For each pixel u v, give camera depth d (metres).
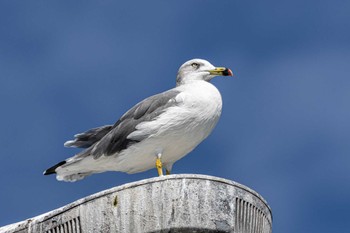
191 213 11.88
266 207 12.76
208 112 14.85
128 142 14.88
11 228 12.76
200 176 12.07
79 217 12.16
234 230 12.01
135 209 11.92
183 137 14.78
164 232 11.82
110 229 11.91
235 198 12.19
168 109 14.74
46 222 12.48
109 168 15.54
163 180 12.01
